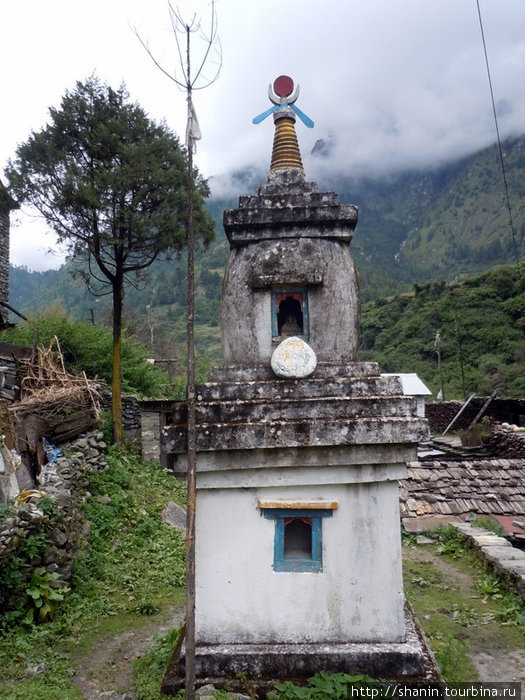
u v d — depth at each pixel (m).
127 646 7.34
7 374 12.12
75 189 14.95
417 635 6.41
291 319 7.23
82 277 17.47
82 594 8.80
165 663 6.41
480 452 17.88
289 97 7.75
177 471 6.10
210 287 93.38
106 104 15.70
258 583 6.12
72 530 9.52
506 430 17.53
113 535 11.36
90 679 6.48
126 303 90.94
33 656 6.86
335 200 6.99
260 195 7.14
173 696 5.77
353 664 5.82
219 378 6.64
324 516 6.17
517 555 9.70
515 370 42.72
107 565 10.05
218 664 5.85
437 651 7.04
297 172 7.41
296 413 6.14
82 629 7.80
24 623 7.54
